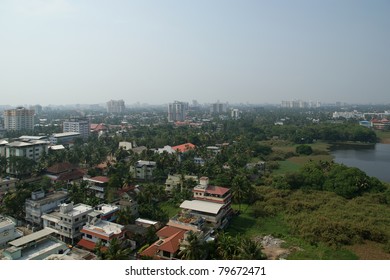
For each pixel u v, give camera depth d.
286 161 164.12
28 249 52.94
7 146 135.25
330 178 107.25
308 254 62.91
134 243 62.25
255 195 93.75
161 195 93.69
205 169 119.94
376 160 170.88
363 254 63.06
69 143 199.25
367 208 86.56
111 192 89.94
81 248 61.56
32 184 95.00
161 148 174.88
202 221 66.50
